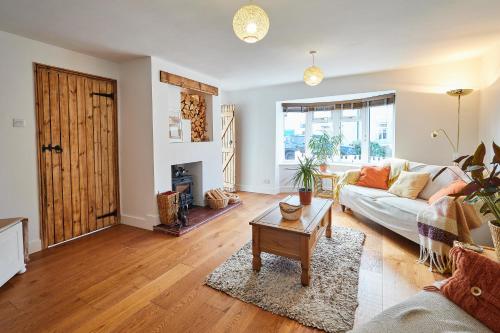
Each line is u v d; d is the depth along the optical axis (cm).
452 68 373
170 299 198
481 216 229
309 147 555
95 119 340
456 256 122
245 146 584
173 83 367
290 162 592
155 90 344
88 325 171
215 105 469
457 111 377
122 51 316
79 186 327
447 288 115
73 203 321
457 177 306
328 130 568
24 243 243
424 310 105
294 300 192
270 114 548
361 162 532
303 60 356
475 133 367
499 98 302
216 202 424
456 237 226
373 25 249
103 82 347
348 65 383
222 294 204
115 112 362
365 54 334
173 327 169
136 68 347
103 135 350
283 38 279
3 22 238
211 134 463
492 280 105
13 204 269
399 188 346
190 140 423
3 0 200
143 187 356
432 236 238
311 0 203
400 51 324
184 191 431
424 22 244
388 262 253
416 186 332
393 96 454
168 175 371
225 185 584
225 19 234
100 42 287
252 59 351
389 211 311
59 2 203
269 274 229
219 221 383
